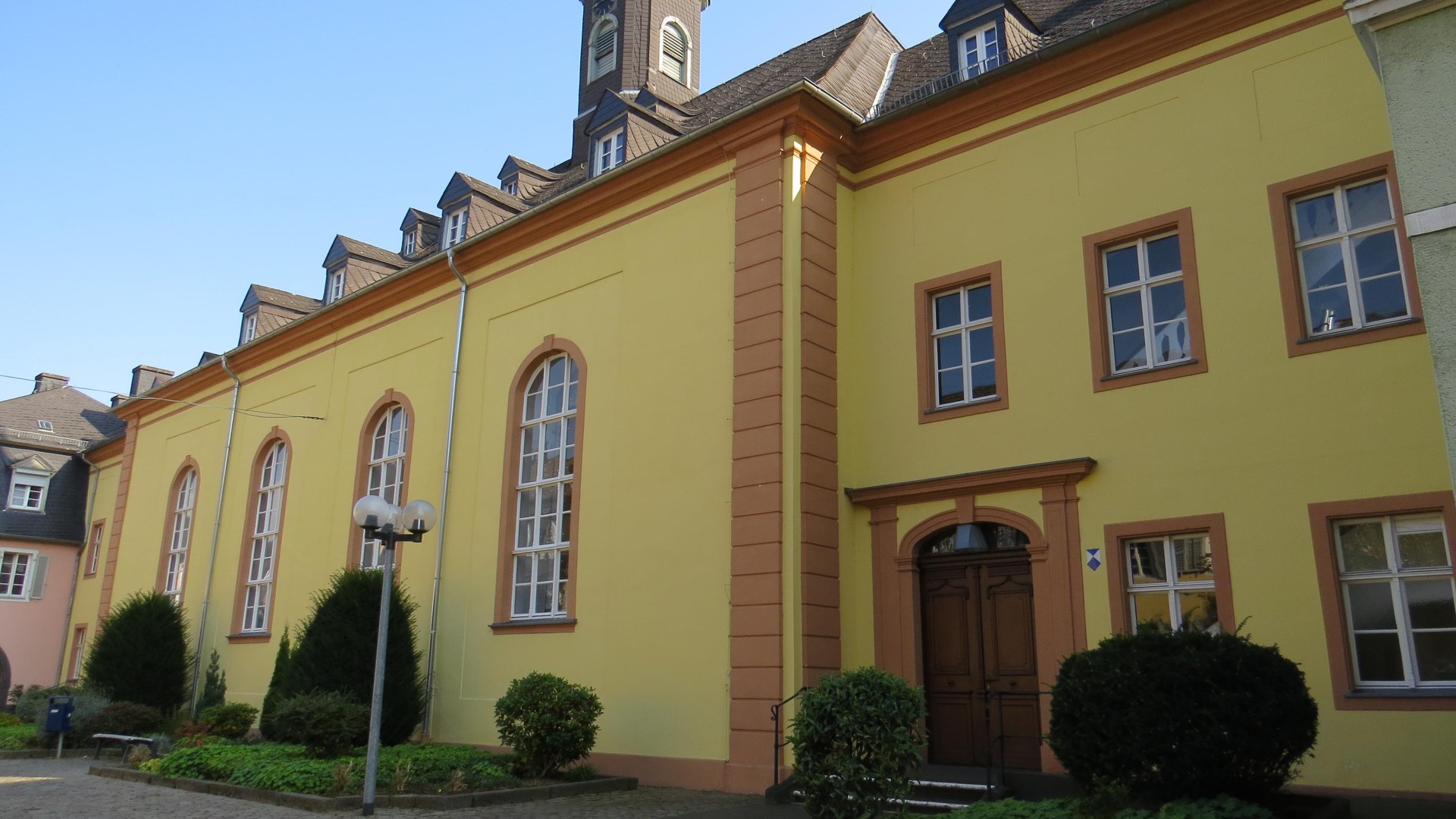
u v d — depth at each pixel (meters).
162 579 24.70
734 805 11.09
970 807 8.77
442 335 18.48
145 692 21.02
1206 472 10.66
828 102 13.46
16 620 30.05
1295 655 9.82
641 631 13.57
